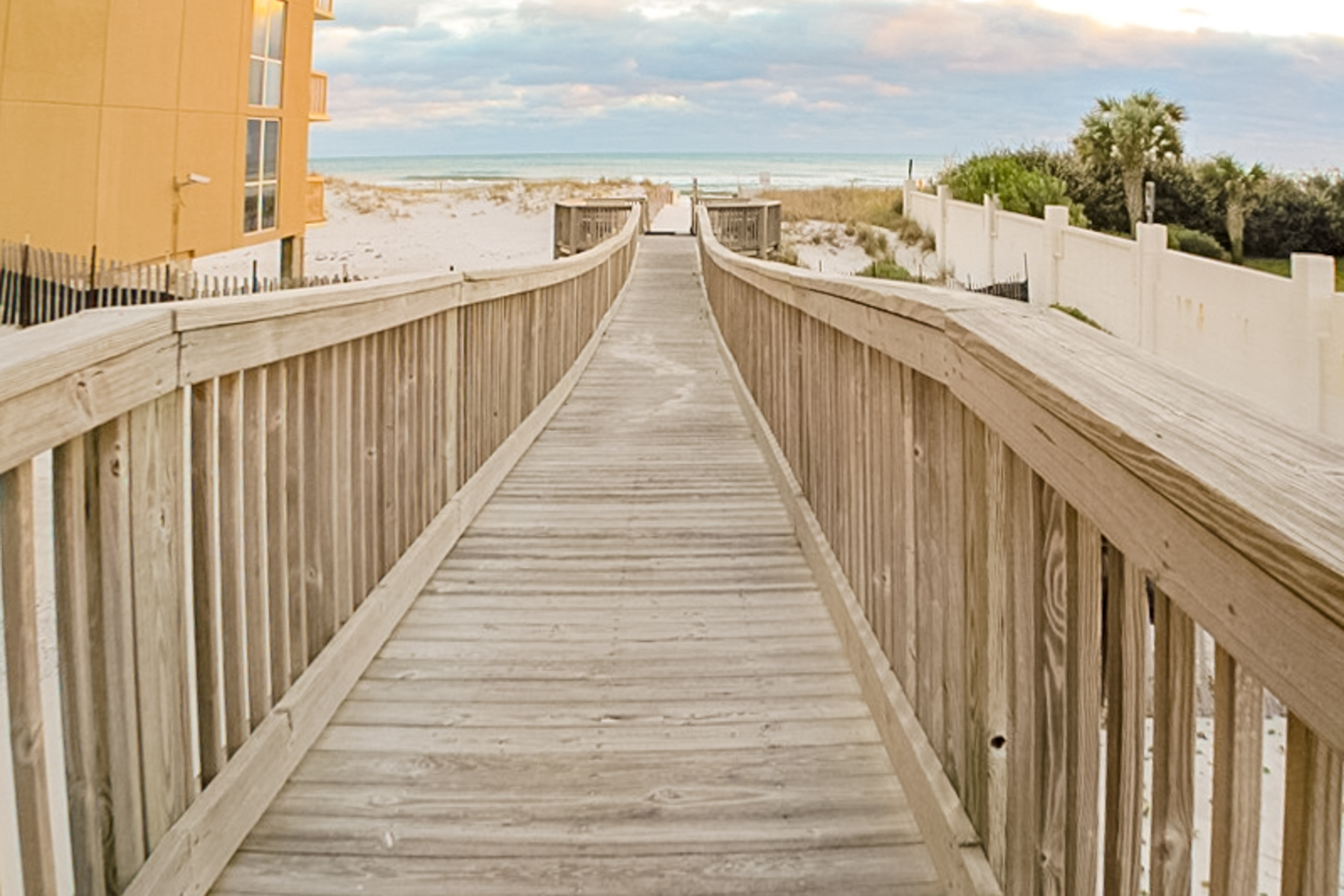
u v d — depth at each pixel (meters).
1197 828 3.27
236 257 29.53
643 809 2.04
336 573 2.54
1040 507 1.40
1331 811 0.73
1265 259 18.28
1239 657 0.77
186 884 1.67
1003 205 20.73
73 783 1.41
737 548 3.74
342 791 2.09
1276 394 10.72
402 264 29.64
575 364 7.76
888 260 23.27
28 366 1.20
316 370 2.41
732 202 22.34
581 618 3.07
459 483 3.97
